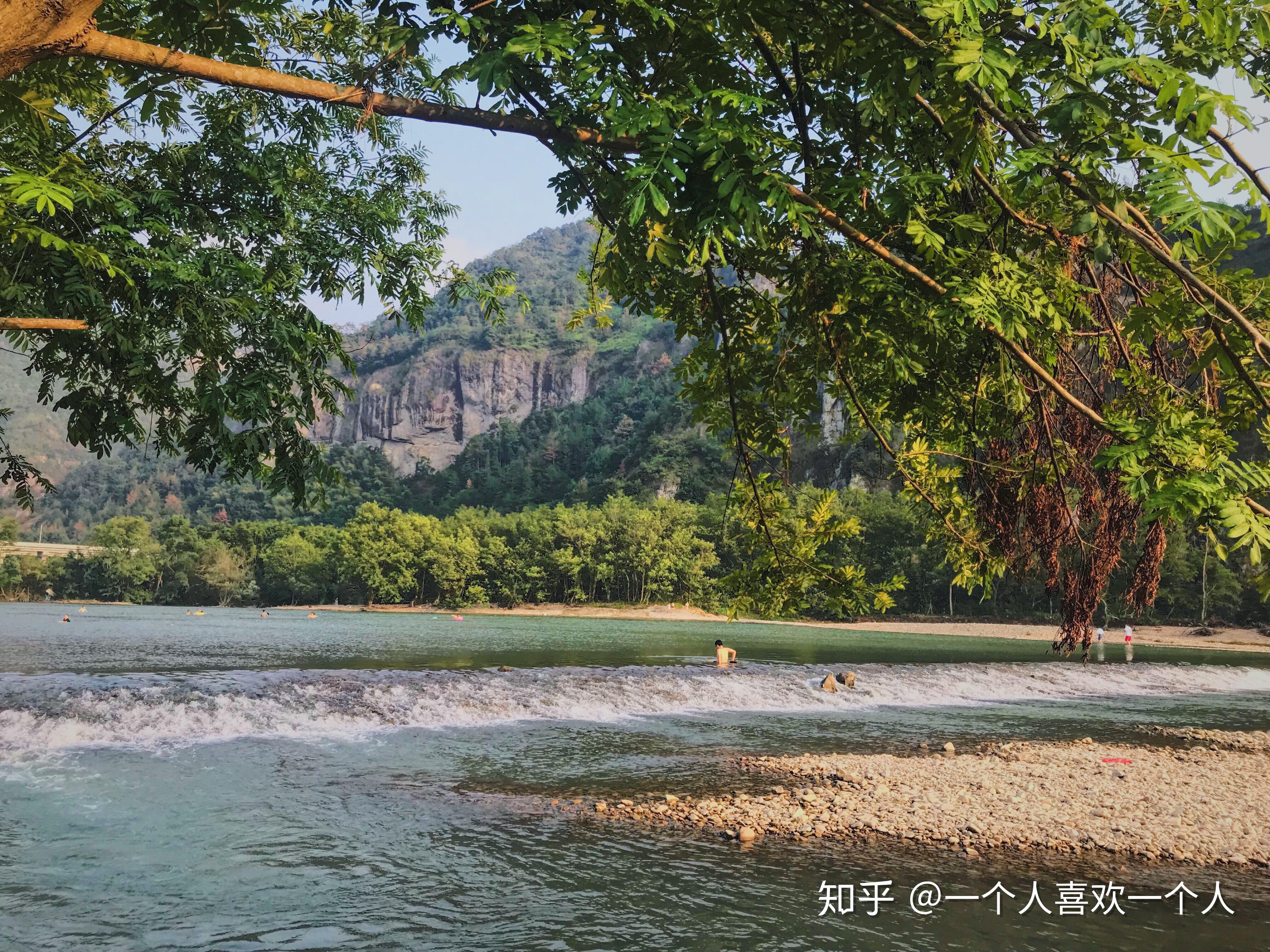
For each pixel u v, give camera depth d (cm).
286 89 231
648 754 1800
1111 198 224
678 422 19100
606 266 335
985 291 263
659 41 275
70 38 200
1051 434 371
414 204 1080
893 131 298
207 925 852
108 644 4047
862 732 2192
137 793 1346
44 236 304
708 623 9438
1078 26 228
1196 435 236
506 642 4762
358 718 2027
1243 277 268
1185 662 5150
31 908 881
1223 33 244
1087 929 886
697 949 812
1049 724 2477
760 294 405
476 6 263
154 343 618
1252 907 966
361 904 919
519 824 1248
